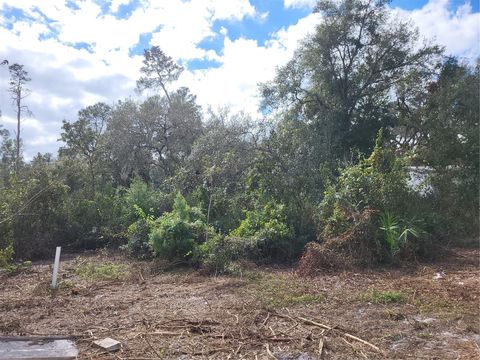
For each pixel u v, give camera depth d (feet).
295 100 70.59
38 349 17.24
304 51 70.59
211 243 33.83
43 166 48.52
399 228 33.17
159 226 36.55
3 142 86.22
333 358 16.26
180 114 86.48
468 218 47.42
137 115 85.56
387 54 70.79
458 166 56.49
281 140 52.65
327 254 30.96
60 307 23.25
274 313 21.38
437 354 16.39
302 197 43.34
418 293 24.20
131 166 84.58
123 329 19.48
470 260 33.65
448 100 60.13
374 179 36.60
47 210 43.16
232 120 56.49
